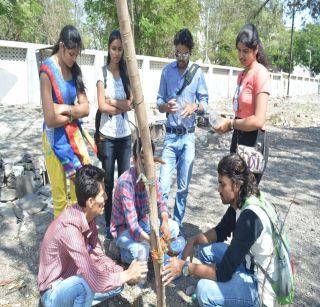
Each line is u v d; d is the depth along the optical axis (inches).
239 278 97.5
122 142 140.5
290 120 516.1
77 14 900.6
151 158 72.2
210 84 821.9
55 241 92.7
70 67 117.3
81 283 92.5
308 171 257.4
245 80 118.9
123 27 61.9
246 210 90.2
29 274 126.9
